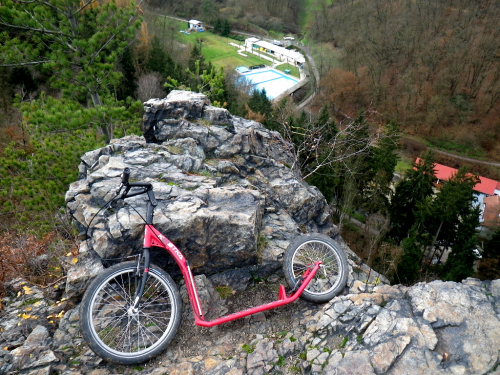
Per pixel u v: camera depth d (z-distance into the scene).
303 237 4.36
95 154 5.67
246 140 6.62
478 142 47.28
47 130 9.51
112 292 4.29
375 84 50.12
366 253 22.52
